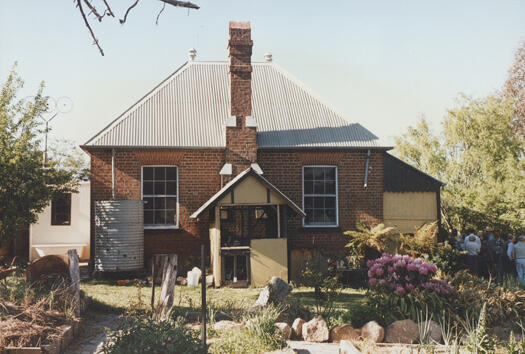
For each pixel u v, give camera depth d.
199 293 13.44
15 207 11.55
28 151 12.18
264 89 19.56
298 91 19.69
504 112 26.84
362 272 15.91
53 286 9.40
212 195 17.06
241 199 14.82
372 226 17.77
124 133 16.86
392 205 18.11
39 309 8.04
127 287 14.08
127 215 15.43
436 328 8.20
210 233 16.52
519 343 7.09
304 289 14.62
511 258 17.39
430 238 17.12
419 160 30.27
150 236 16.69
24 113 12.45
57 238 20.20
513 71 33.72
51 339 7.25
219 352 7.14
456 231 25.45
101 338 8.28
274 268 15.00
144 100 18.12
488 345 7.08
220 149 17.17
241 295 13.32
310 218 17.75
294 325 8.62
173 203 17.06
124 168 16.70
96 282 14.79
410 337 8.14
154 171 17.06
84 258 20.12
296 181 17.55
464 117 26.81
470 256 17.14
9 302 8.00
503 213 23.67
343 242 17.58
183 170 17.03
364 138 18.02
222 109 18.34
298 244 17.36
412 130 30.27
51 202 20.17
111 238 15.29
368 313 8.88
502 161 26.09
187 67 19.72
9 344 6.71
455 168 26.88
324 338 8.26
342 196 17.73
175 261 9.88
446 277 10.82
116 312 10.49
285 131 18.05
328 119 18.70
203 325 6.72
